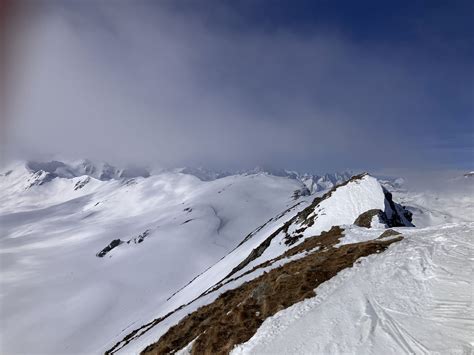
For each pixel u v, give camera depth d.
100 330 99.81
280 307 14.17
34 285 145.00
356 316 11.45
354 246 20.84
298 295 14.95
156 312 56.06
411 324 10.17
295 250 33.25
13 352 87.69
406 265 15.21
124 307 116.19
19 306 120.38
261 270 26.97
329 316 11.96
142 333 34.16
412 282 13.23
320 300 13.59
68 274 160.50
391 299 12.16
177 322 24.44
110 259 176.88
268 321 13.33
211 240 187.38
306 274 16.86
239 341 12.69
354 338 10.16
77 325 102.44
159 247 176.88
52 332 98.06
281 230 52.97
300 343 10.73
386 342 9.55
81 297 124.81
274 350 10.79
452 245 16.86
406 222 44.69
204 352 13.84
